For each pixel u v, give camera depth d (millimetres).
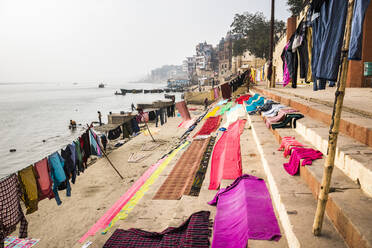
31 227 8500
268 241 3100
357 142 3781
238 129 9703
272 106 9109
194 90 84562
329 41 2867
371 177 2711
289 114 6656
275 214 3656
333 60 2844
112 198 10305
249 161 6121
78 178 12617
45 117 43219
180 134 20734
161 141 18828
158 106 35906
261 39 38406
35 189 5910
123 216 6082
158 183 7863
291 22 19828
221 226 3869
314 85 3607
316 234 2598
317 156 4098
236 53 44156
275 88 13648
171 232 4293
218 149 8984
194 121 19172
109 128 18125
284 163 4613
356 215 2422
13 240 7723
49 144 25109
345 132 4266
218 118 16062
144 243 4312
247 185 4598
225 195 4910
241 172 5863
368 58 9156
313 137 4711
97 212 9258
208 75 100500
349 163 3217
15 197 5289
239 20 41656
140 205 6414
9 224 5113
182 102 20141
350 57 2133
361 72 9328
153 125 25531
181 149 11602
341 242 2480
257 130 7656
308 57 4551
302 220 2920
